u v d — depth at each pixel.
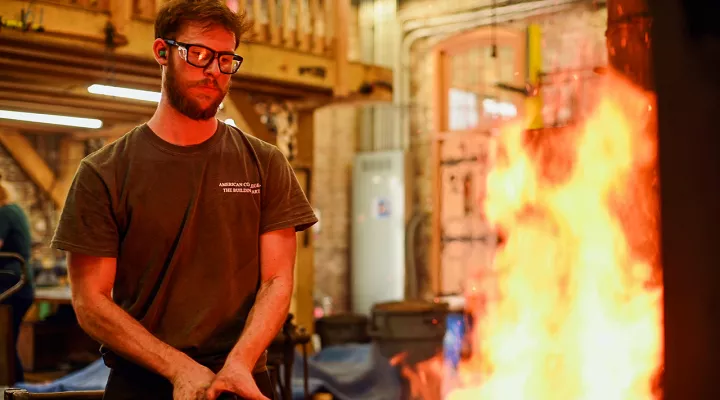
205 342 2.10
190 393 1.88
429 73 11.48
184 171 2.12
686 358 1.64
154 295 2.10
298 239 8.91
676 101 1.65
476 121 11.17
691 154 1.64
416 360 6.92
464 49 11.22
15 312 7.25
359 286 11.99
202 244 2.12
